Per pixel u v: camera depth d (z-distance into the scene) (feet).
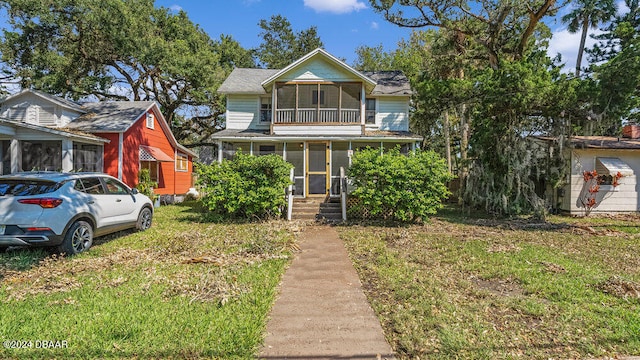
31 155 44.68
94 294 13.98
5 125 38.73
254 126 51.88
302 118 47.09
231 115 51.90
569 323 11.97
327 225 34.22
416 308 13.08
